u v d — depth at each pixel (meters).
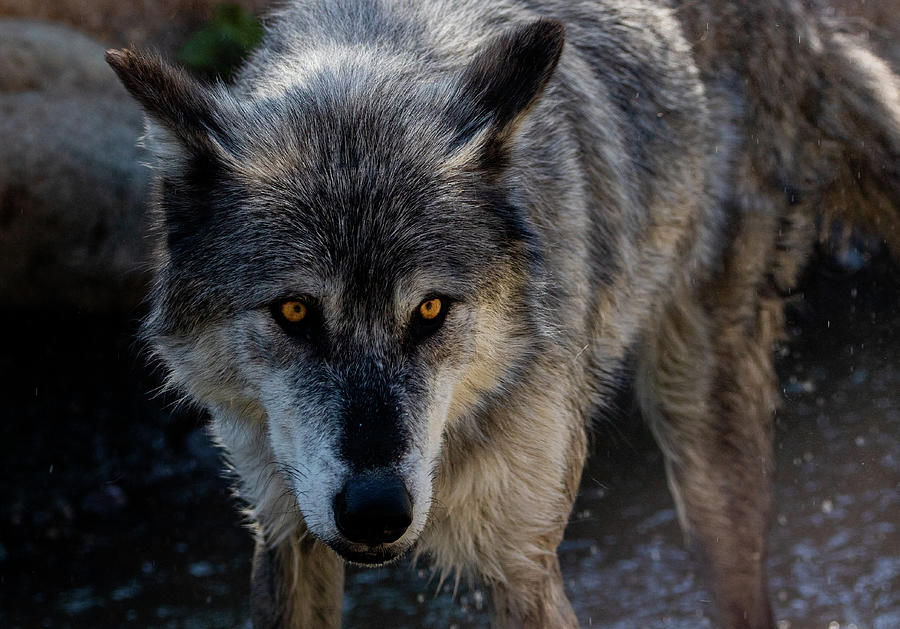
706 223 9.99
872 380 15.34
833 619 10.82
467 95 7.50
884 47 11.92
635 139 9.48
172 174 7.19
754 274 10.31
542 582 8.02
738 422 10.05
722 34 10.20
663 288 9.85
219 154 7.09
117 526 12.65
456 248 6.92
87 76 16.23
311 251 6.71
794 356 15.83
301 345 6.77
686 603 11.34
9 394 14.29
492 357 7.30
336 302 6.69
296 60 8.21
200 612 11.12
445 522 7.96
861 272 16.41
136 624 10.86
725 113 10.08
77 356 14.93
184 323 7.19
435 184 7.01
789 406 14.84
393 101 7.36
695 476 10.12
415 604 11.52
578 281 8.37
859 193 10.92
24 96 15.59
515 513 7.82
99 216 14.96
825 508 12.79
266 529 8.25
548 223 8.07
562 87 8.88
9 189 14.56
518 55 7.40
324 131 7.11
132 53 7.12
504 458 7.66
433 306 6.85
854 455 13.80
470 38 8.62
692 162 9.84
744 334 10.22
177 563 12.01
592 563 12.12
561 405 7.89
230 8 16.56
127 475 13.52
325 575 8.48
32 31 16.47
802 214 10.59
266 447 7.82
